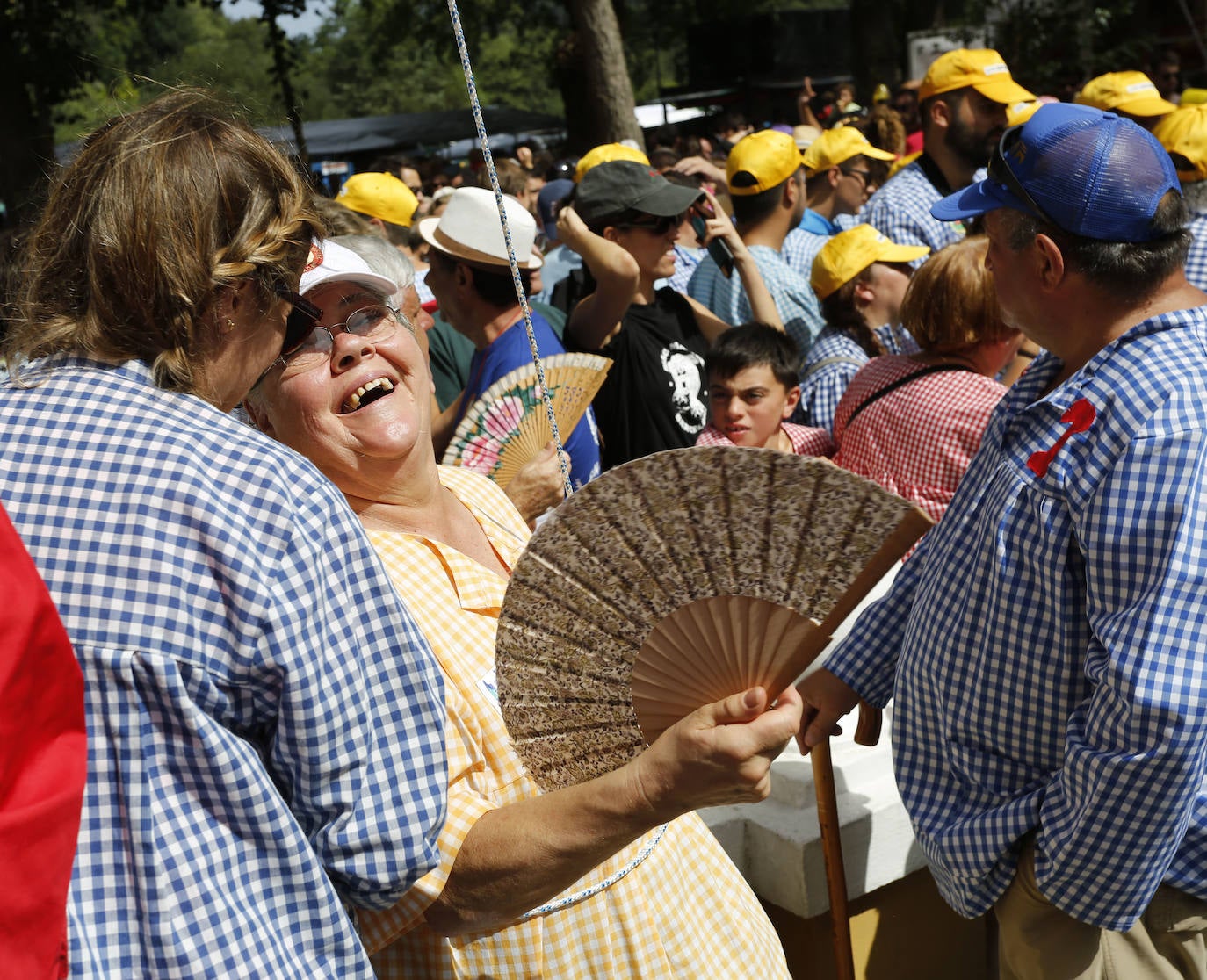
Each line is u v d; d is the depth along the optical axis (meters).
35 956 1.05
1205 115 4.66
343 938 1.23
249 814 1.17
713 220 4.66
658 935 1.70
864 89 21.67
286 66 19.30
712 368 3.49
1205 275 4.19
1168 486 1.69
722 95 28.80
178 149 1.23
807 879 2.43
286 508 1.20
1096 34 17.70
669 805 1.33
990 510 1.94
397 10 28.70
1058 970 1.97
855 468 3.13
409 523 1.79
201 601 1.15
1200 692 1.64
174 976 1.13
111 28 24.14
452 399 4.32
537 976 1.63
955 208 2.04
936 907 2.73
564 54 18.30
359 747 1.24
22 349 1.26
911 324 3.04
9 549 1.08
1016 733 1.93
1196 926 1.97
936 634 2.04
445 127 25.22
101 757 1.13
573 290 5.06
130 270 1.20
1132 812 1.71
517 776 1.59
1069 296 1.90
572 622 1.38
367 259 2.06
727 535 1.29
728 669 1.38
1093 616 1.76
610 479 1.26
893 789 2.59
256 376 1.33
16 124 14.74
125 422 1.19
